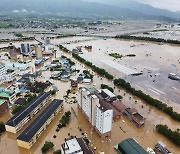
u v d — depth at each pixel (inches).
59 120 4862.2
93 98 4192.9
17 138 3946.9
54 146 4001.0
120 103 5403.5
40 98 5457.7
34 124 4338.1
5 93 5684.1
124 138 4269.2
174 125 4761.3
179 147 4052.7
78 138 3895.2
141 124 4655.5
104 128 4133.9
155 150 3939.5
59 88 6565.0
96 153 3816.4
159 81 7268.7
